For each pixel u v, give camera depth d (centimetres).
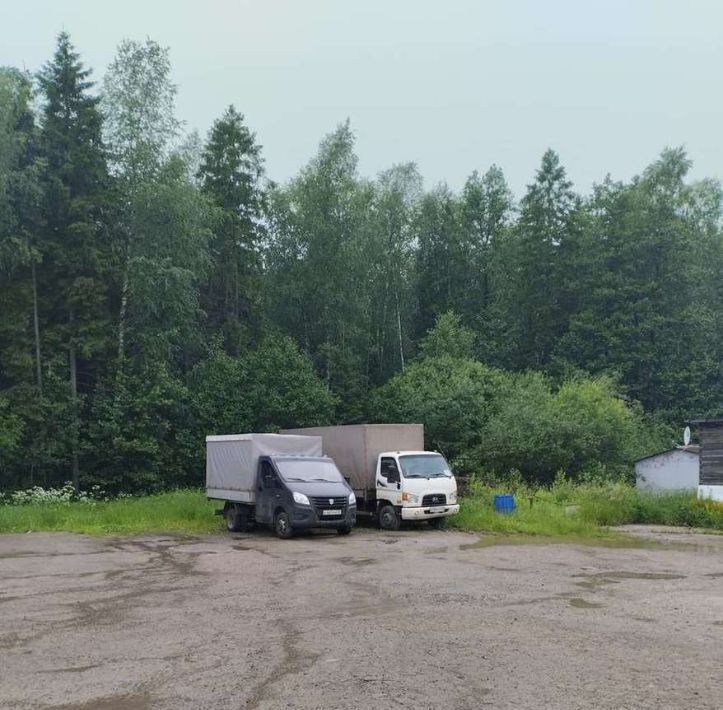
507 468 3569
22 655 780
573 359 5716
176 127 3922
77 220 3669
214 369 4056
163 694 636
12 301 3553
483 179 6900
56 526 2314
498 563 1495
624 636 832
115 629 902
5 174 3284
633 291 5712
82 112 3753
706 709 579
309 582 1247
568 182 6147
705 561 1559
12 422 3328
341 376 4675
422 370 4622
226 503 2267
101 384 3759
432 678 666
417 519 2189
